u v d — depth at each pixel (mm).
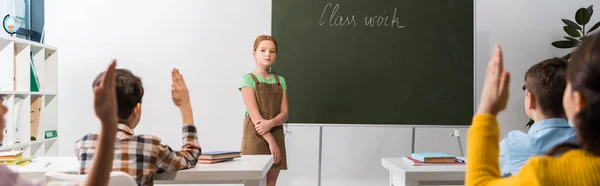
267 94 3217
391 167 2355
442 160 2324
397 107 3789
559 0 4109
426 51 3797
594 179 684
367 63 3793
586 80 696
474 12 3807
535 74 1484
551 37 4109
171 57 4055
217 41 4051
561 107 1450
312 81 3775
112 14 4039
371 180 4152
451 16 3803
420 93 3803
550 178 702
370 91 3793
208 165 2148
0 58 3459
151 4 4043
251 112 3146
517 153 1518
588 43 717
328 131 4141
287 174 4133
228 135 4078
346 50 3785
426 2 3797
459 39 3807
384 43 3795
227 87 4062
